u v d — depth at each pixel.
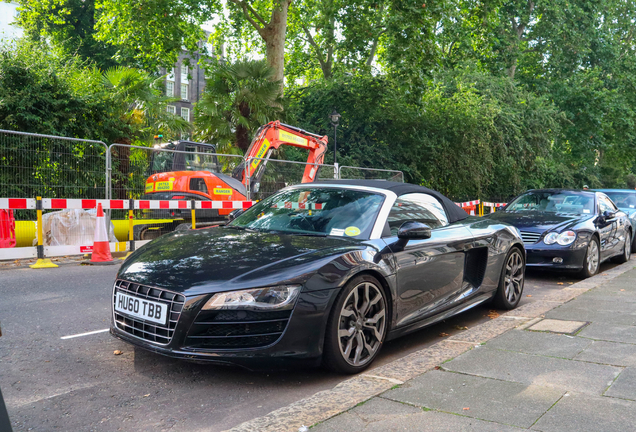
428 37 19.39
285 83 32.12
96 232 8.39
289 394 3.07
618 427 2.40
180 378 3.31
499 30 29.53
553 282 7.73
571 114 33.41
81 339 4.14
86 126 15.18
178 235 4.14
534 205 9.13
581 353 3.54
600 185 37.97
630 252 10.70
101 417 2.73
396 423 2.44
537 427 2.40
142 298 3.24
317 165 14.20
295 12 27.09
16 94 13.62
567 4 31.44
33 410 2.80
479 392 2.83
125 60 26.08
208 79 19.31
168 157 10.98
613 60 36.16
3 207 7.86
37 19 24.16
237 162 12.66
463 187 25.23
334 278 3.24
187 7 22.34
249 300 2.99
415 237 3.78
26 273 7.28
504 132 26.59
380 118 24.14
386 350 4.12
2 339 4.11
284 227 4.12
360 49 22.41
